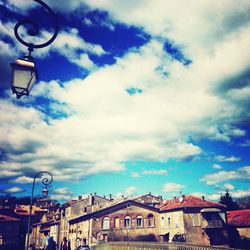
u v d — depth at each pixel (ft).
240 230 140.56
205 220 134.10
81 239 146.92
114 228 142.61
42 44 15.07
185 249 44.37
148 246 54.19
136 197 193.98
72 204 169.78
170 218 143.64
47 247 42.16
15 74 14.34
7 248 157.89
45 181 65.57
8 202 260.01
